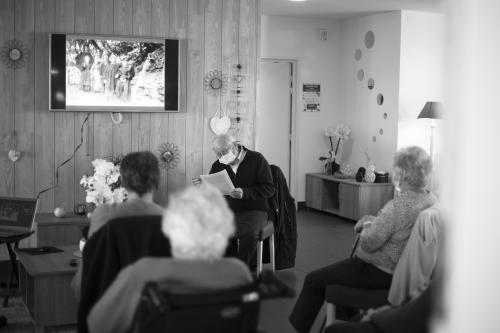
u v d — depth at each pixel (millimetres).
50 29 5105
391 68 7605
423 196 3023
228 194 4477
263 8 7645
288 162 8680
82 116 5250
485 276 1447
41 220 4570
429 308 1974
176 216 1818
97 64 5211
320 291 3248
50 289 3250
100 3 5250
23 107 5078
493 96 1375
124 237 2213
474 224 1439
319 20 8492
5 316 3881
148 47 5359
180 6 5504
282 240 4906
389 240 3035
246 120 5797
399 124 7516
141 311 1762
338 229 7199
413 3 6980
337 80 8672
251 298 1729
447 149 1446
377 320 2203
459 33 1390
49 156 5172
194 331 1719
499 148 1392
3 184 5066
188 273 1816
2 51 4992
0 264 5043
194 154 5629
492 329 1455
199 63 5605
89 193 3600
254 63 5797
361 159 8242
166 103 5449
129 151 5414
